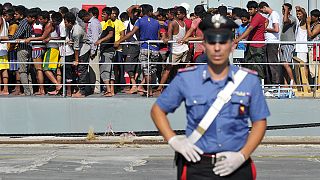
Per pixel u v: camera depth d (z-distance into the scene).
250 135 6.52
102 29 20.41
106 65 19.92
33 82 20.81
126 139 19.02
